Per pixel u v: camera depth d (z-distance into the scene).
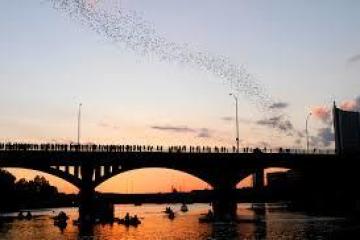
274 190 156.75
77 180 97.38
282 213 123.75
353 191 121.94
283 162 110.88
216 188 109.00
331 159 114.25
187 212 159.88
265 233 75.25
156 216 131.50
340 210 119.00
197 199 168.50
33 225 96.12
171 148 102.12
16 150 91.94
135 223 96.75
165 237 74.00
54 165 96.06
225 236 72.88
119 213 154.25
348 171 120.94
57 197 178.38
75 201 175.25
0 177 164.75
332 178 124.69
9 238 73.69
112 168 100.12
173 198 168.00
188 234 77.19
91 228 89.75
